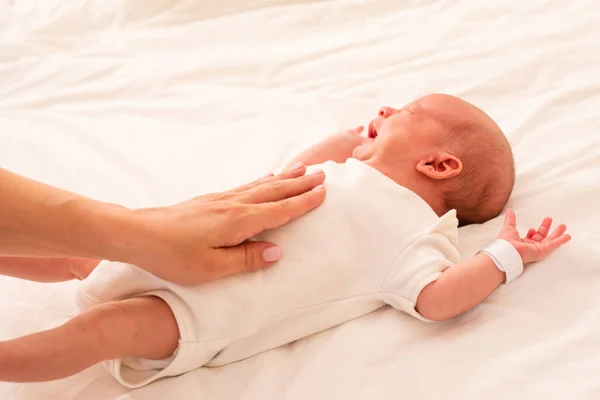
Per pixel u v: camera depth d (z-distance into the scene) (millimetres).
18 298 1006
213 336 877
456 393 818
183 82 1529
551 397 790
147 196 1195
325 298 936
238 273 896
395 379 845
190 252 836
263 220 893
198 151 1304
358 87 1450
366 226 967
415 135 1078
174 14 1729
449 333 911
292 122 1369
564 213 1050
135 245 803
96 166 1271
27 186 746
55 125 1395
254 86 1514
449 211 989
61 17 1698
